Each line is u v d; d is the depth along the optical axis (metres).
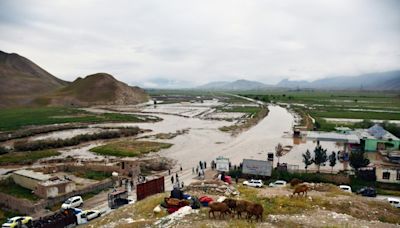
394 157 63.19
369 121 112.00
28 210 41.09
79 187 49.88
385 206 29.44
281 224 22.36
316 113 158.88
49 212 41.38
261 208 23.17
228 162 59.31
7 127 116.75
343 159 66.38
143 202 33.44
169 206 29.41
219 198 31.98
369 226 22.66
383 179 52.09
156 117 154.88
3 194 43.75
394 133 90.88
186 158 73.50
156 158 71.75
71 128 118.81
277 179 54.12
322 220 23.55
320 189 34.59
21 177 50.50
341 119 133.25
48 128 113.19
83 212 37.94
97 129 116.56
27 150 82.88
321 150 59.72
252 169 55.62
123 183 53.47
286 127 121.25
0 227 36.06
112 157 74.38
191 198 30.62
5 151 79.88
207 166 65.25
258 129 116.94
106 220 29.84
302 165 64.56
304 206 27.48
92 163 66.50
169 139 97.56
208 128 119.94
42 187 45.50
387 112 163.88
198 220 23.47
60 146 88.00
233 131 111.69
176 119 149.50
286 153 76.56
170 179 55.62
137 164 61.34
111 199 42.88
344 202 28.78
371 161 63.78
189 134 106.88
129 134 104.38
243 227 21.17
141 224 24.58
